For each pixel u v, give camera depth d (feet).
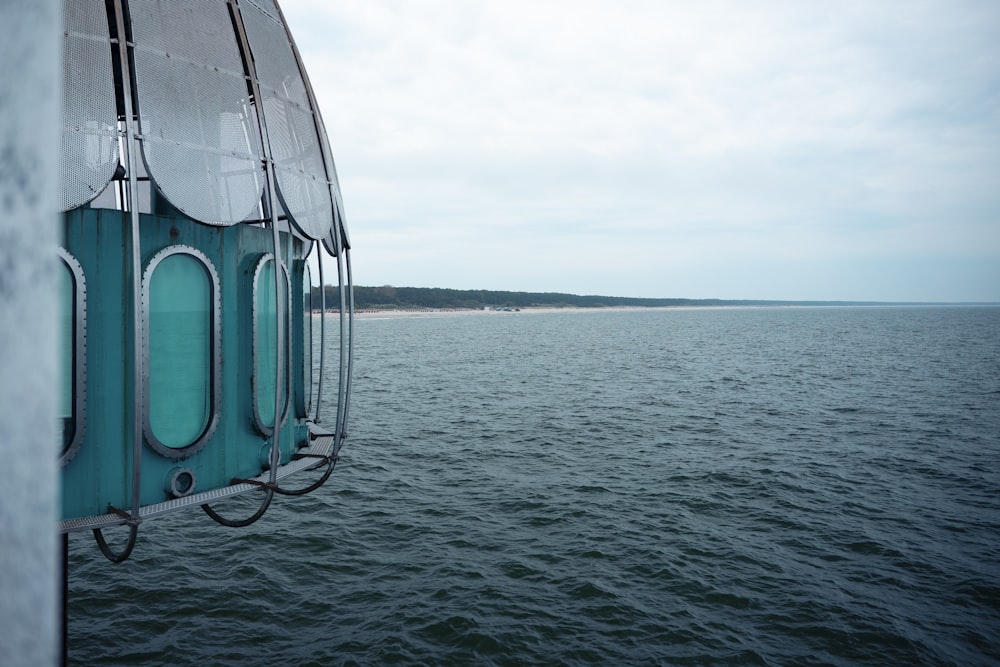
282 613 55.62
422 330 613.52
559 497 86.74
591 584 60.39
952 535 73.10
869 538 71.92
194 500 23.36
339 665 48.24
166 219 23.17
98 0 20.43
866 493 88.79
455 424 138.10
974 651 50.49
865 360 293.84
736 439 124.57
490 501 85.20
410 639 51.55
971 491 89.81
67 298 21.03
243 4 25.76
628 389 196.34
